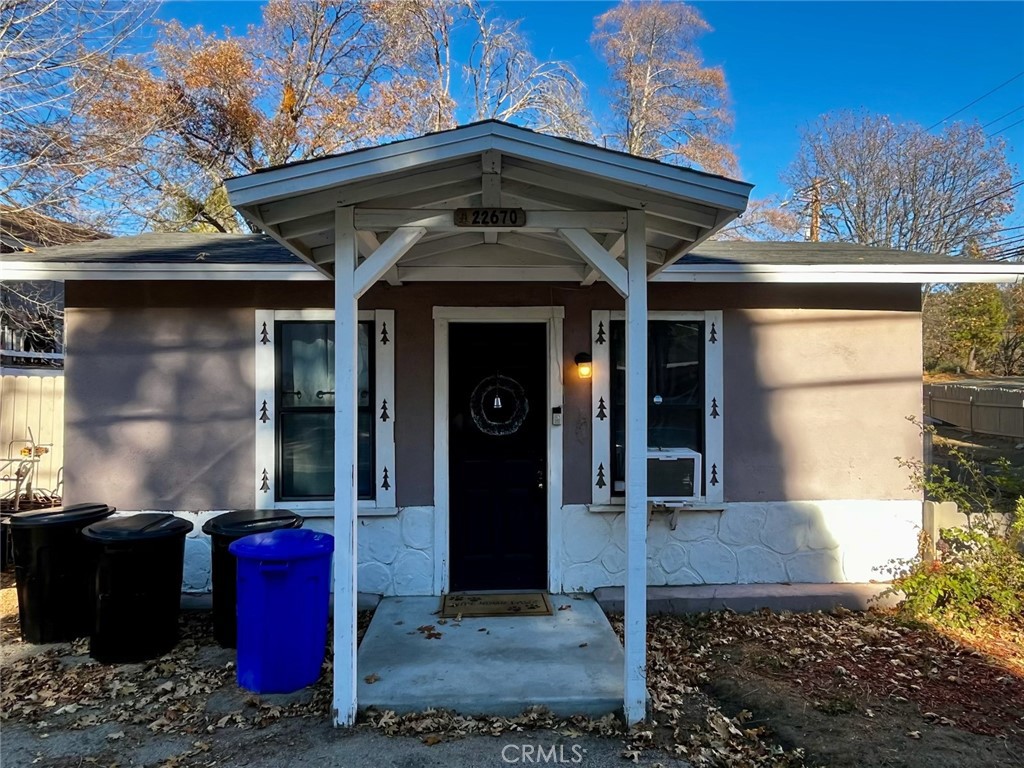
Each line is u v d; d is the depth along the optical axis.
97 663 4.40
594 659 4.26
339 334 3.55
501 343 5.69
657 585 5.62
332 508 5.50
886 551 5.76
